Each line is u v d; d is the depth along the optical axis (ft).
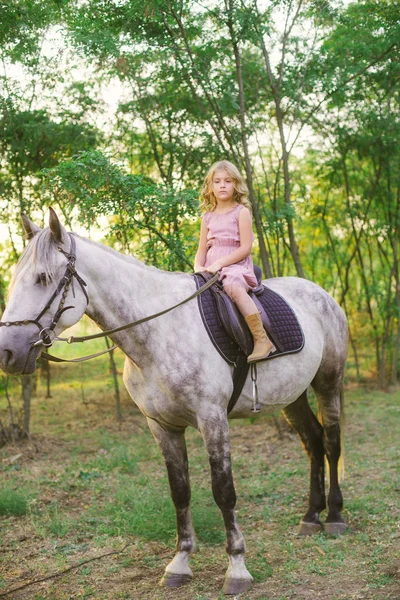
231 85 18.85
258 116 20.42
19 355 8.38
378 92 22.15
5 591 10.00
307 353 11.13
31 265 8.64
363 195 24.88
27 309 8.50
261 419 22.11
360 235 24.97
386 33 18.54
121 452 17.98
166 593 9.64
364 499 13.16
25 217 9.21
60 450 19.79
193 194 15.64
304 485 14.70
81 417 24.44
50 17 16.96
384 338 25.84
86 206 15.17
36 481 16.15
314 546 11.02
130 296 9.55
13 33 17.06
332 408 12.32
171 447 10.27
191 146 20.51
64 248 8.94
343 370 12.48
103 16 17.11
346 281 25.55
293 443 18.76
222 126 18.19
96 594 9.74
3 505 13.91
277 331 10.57
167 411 9.74
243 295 9.93
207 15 17.43
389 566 9.85
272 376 10.49
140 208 15.65
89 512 13.60
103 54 16.29
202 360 9.56
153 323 9.53
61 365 36.09
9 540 12.30
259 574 9.93
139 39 16.96
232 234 10.50
